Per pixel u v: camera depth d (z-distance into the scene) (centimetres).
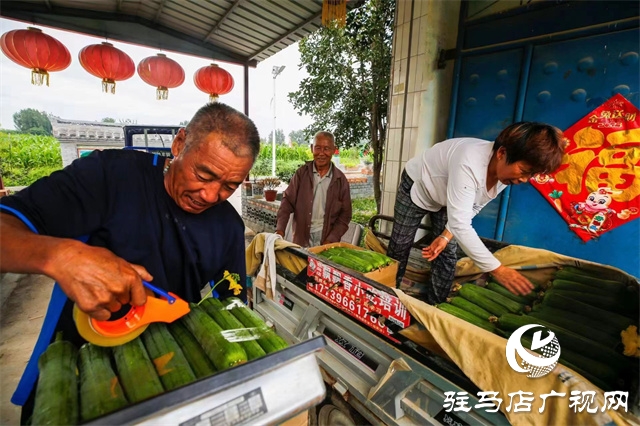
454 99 282
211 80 489
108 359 74
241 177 84
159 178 96
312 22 420
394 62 307
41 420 55
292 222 304
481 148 160
